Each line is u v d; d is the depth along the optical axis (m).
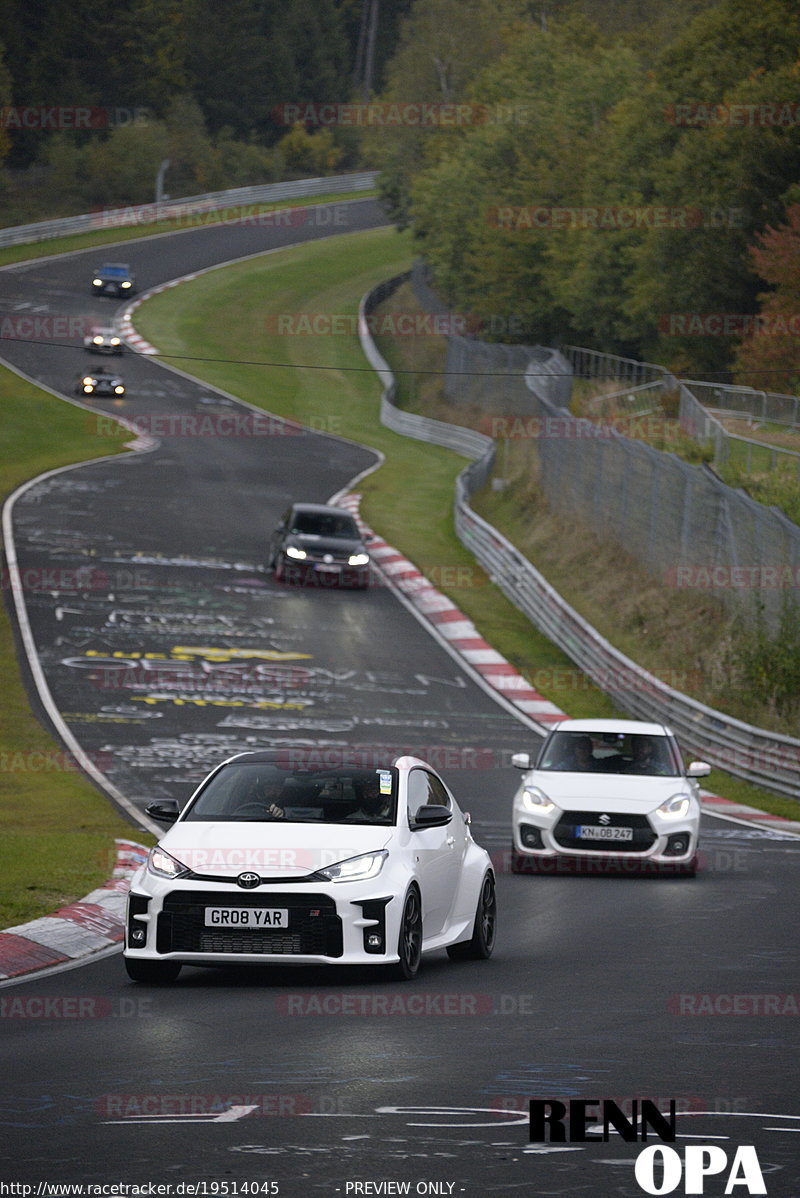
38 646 119.94
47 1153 22.14
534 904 54.41
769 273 191.38
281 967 41.06
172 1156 21.95
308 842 38.12
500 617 146.25
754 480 139.00
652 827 62.22
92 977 39.09
